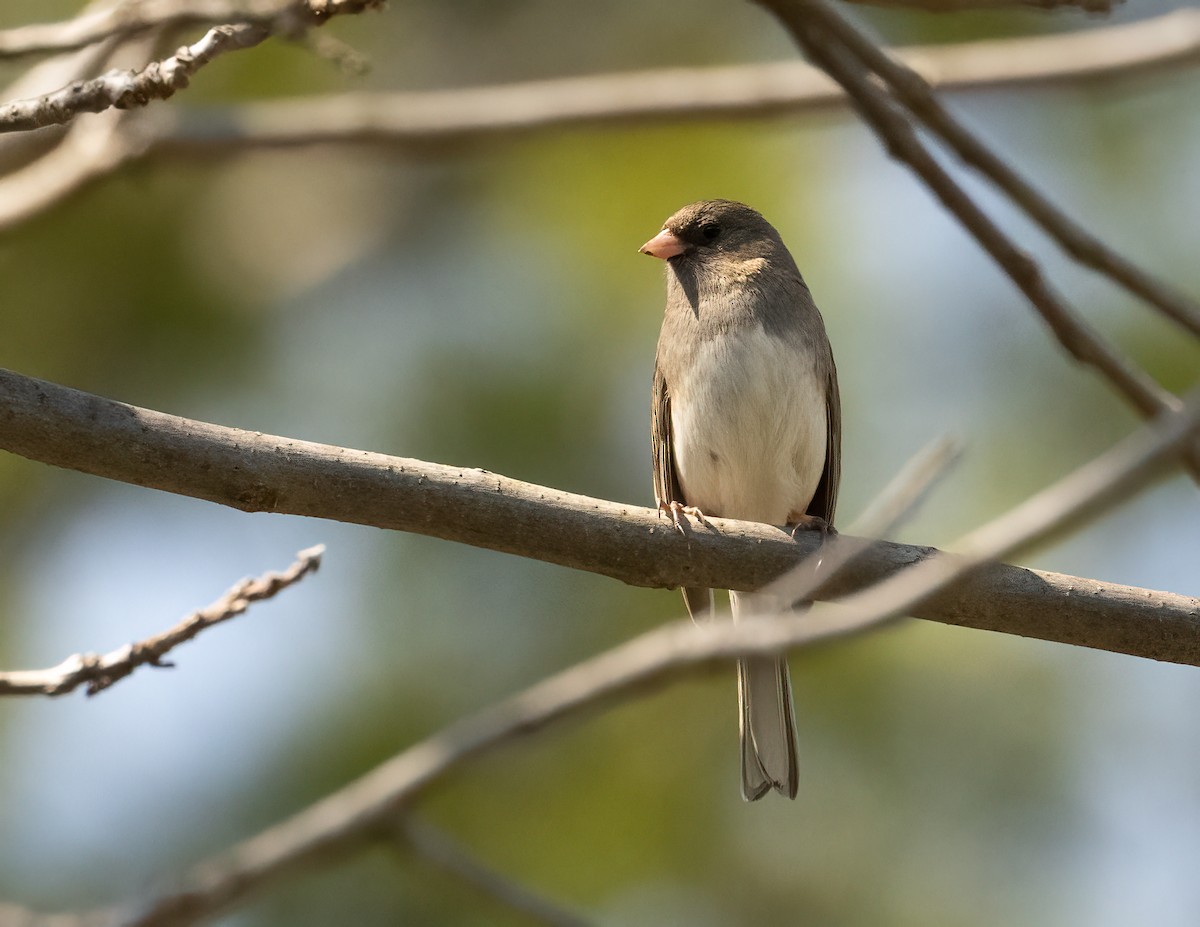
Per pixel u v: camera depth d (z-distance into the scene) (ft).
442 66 47.32
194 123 34.12
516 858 32.86
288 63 39.01
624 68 45.96
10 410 20.86
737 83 34.45
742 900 33.45
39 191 32.24
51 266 36.78
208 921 22.85
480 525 22.72
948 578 17.13
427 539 36.52
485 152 37.14
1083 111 40.42
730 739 34.32
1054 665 36.52
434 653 35.35
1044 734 35.60
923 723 35.27
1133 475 16.01
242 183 40.29
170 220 37.83
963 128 24.09
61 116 19.34
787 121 37.91
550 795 33.65
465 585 36.09
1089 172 40.19
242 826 33.42
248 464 21.62
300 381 37.99
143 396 37.11
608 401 36.73
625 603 35.76
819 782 34.76
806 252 38.24
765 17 45.01
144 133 32.22
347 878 32.78
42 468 37.81
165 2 23.93
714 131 38.47
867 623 17.83
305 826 23.38
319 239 42.22
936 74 34.06
